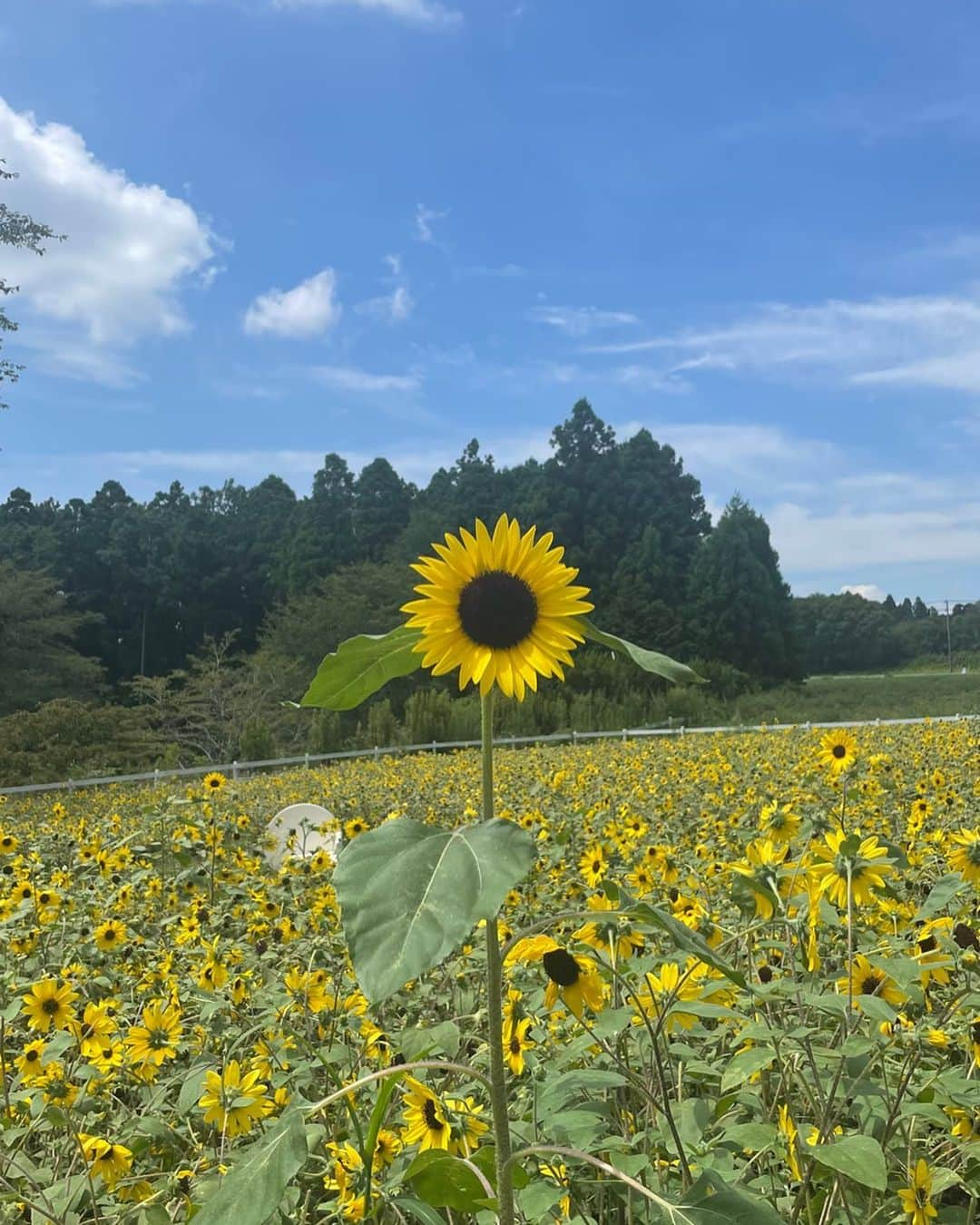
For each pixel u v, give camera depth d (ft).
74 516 234.17
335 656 6.08
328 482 237.04
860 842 8.05
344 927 4.48
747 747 53.21
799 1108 8.48
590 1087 8.16
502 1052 5.59
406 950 4.29
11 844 21.61
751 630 179.01
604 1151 7.68
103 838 25.66
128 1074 10.93
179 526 231.09
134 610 218.79
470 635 5.71
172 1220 8.30
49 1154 10.36
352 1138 8.51
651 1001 8.12
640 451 212.23
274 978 13.89
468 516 203.92
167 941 17.57
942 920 8.76
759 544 190.29
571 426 212.23
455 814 33.55
